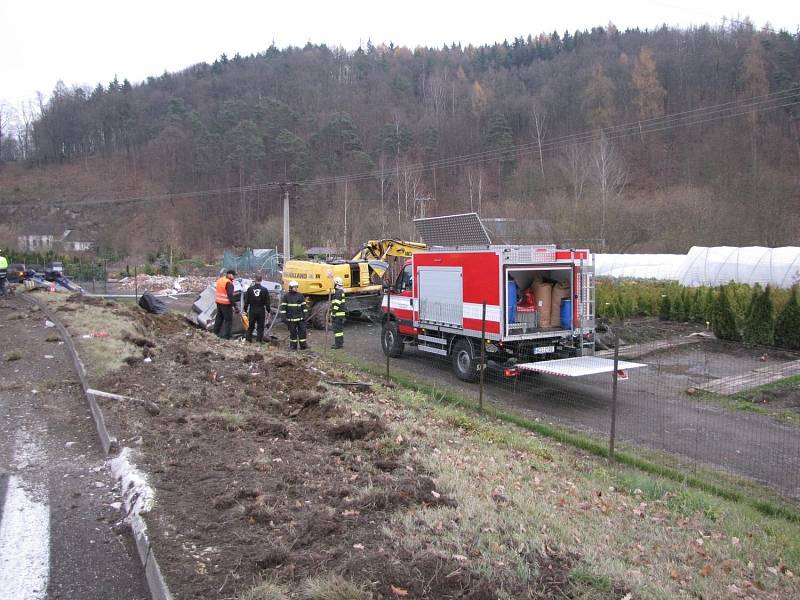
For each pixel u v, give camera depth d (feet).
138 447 19.75
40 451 20.45
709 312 59.31
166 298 104.99
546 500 18.86
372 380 40.34
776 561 16.98
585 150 167.02
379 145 218.79
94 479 18.11
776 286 71.05
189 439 20.86
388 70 280.92
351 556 13.10
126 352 33.73
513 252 37.91
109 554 13.91
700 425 31.60
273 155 224.53
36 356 34.50
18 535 14.69
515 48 291.58
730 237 124.06
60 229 241.55
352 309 65.05
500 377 40.75
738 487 23.56
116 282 130.00
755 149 173.99
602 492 21.30
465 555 13.52
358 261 67.97
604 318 60.85
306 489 16.88
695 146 185.06
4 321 48.32
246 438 21.61
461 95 239.91
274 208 226.58
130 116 297.74
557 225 119.85
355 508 15.75
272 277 115.34
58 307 54.29
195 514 14.96
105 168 284.41
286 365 36.06
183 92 296.10
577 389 39.24
